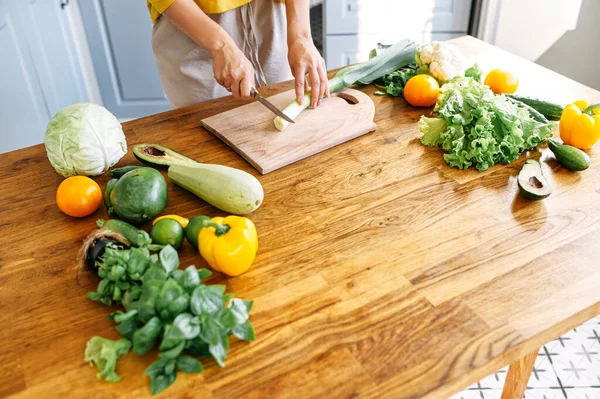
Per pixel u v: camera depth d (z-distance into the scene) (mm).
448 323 802
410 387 721
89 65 2498
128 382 738
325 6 2293
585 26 2174
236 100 1371
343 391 718
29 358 776
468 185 1077
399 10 2287
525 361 1079
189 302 732
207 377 738
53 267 924
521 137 1119
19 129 2275
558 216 993
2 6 2021
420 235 960
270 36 1590
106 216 1034
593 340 1638
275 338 789
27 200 1080
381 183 1089
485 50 1544
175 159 1123
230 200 980
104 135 1076
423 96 1294
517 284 860
